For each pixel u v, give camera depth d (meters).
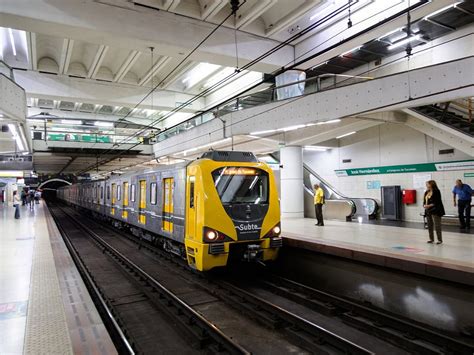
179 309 5.56
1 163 21.61
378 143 15.09
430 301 5.31
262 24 12.78
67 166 34.12
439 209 7.99
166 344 4.59
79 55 15.71
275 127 12.73
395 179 14.38
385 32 11.05
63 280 6.53
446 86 8.24
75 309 4.83
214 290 6.67
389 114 12.05
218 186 6.94
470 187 11.23
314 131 13.91
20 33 13.33
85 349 3.57
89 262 9.77
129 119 26.81
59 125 24.88
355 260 6.62
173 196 8.31
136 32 10.77
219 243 6.70
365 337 4.87
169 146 21.67
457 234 9.67
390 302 5.94
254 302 5.96
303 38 13.41
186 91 20.30
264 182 7.50
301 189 15.45
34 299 5.13
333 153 17.30
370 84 9.78
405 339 4.56
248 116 13.94
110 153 23.77
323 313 5.72
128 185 13.35
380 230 10.71
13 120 9.72
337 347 4.36
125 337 4.55
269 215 7.37
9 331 3.97
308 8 10.98
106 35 10.59
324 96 11.01
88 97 17.70
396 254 6.09
